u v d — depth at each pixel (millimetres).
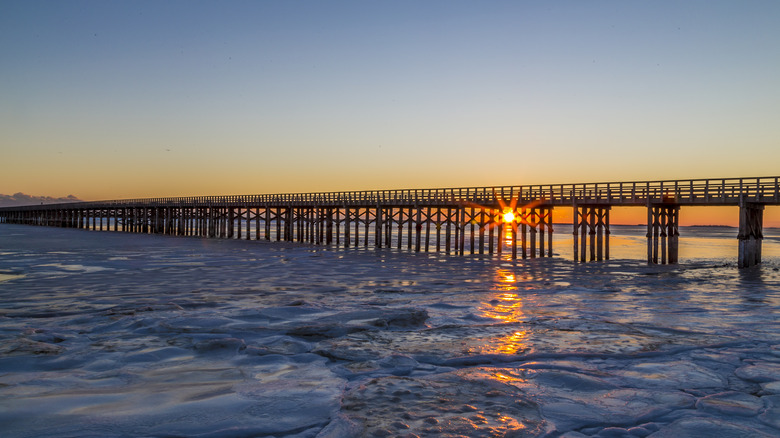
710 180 23891
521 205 30328
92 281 18938
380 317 10734
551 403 5836
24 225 96688
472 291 16656
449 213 34406
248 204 51938
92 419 5293
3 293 15820
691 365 7398
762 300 14766
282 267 24578
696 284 18828
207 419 5332
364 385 6398
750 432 5070
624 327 10266
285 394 6109
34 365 7371
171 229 65062
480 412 5531
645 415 5488
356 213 41000
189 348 8344
